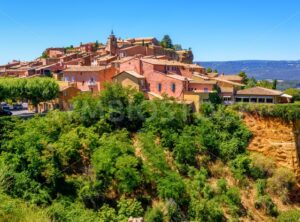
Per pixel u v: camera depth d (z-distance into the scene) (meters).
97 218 33.88
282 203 45.22
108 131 48.12
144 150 44.69
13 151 38.53
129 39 127.94
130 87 55.09
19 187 33.44
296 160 50.59
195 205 38.09
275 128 51.78
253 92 62.03
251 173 47.19
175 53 118.12
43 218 12.89
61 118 46.75
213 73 97.12
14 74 100.75
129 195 38.66
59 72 87.81
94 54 108.12
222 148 49.56
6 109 65.31
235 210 39.97
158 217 35.56
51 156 38.91
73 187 38.03
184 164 44.97
